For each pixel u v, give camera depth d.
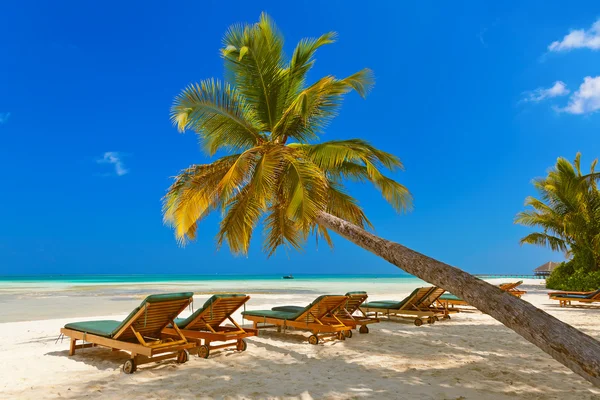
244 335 6.55
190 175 8.49
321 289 28.81
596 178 16.89
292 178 7.16
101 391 4.50
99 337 5.73
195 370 5.43
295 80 8.77
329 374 5.29
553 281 23.58
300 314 7.54
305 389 4.64
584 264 21.12
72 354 6.21
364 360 6.07
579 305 14.99
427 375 5.25
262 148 8.04
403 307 9.93
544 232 22.73
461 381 4.99
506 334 8.34
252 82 8.41
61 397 4.30
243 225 8.45
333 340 7.59
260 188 6.88
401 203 8.52
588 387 4.75
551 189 20.83
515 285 15.85
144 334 5.80
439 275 4.68
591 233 20.75
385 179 8.41
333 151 7.54
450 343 7.38
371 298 18.72
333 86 7.61
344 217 9.37
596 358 3.40
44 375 5.13
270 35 8.23
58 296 20.64
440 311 10.35
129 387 4.66
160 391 4.52
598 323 10.24
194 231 8.97
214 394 4.43
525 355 6.43
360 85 7.77
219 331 6.76
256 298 17.83
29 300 17.86
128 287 32.84
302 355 6.38
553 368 5.61
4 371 5.31
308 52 8.60
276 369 5.52
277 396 4.40
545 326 3.76
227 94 8.31
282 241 9.95
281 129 8.49
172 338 6.20
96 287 33.00
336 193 9.41
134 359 5.26
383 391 4.59
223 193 6.78
